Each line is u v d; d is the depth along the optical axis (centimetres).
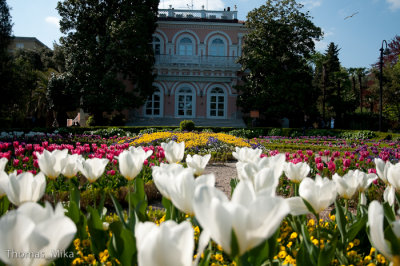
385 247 96
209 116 2873
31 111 2820
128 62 2283
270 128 2272
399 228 99
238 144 1187
